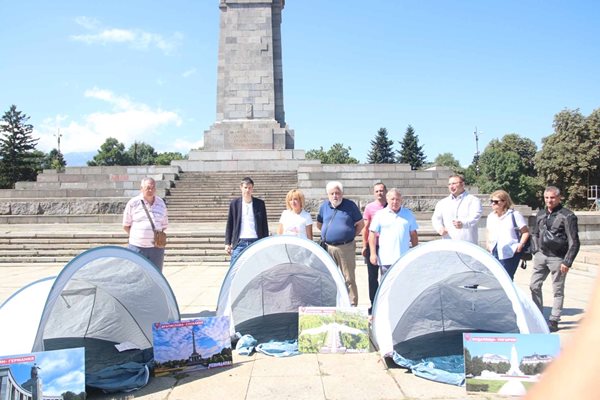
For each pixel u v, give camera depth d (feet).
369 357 21.81
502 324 23.40
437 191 88.63
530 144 289.53
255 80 111.45
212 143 110.83
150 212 27.94
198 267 52.01
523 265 27.63
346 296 24.23
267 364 20.98
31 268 51.96
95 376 19.01
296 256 25.58
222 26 115.85
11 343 18.26
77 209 84.58
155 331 20.20
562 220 25.21
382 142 287.69
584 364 2.43
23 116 228.63
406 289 23.08
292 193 28.63
